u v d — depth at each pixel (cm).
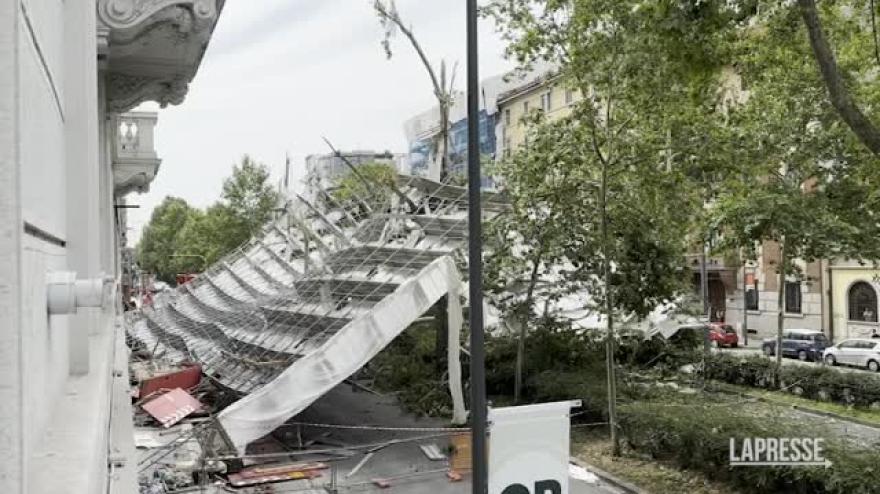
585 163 1631
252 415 1542
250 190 5338
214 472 1477
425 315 2705
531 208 1898
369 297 1909
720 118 1789
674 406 1544
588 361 2214
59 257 393
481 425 718
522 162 1811
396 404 2205
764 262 3847
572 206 1792
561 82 1591
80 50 501
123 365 1341
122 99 1206
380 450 1678
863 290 3341
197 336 2889
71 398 377
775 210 1906
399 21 2725
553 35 1461
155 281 9512
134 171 1847
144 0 861
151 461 1526
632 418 1551
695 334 2497
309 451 1571
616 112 1526
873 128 949
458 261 2033
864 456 1132
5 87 182
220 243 5356
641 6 1170
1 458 181
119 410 990
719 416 1389
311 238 2652
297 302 2214
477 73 735
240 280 3350
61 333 386
